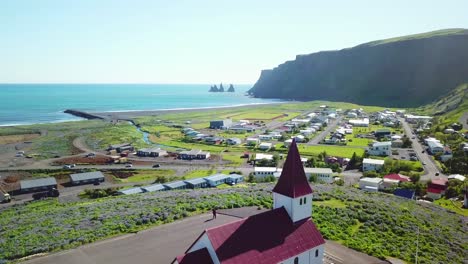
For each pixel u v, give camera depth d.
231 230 34.12
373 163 118.19
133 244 46.62
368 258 43.28
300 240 37.16
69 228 52.50
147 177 114.44
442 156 129.00
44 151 151.75
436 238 50.34
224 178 104.81
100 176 110.31
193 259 32.22
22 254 43.78
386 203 66.44
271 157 135.25
